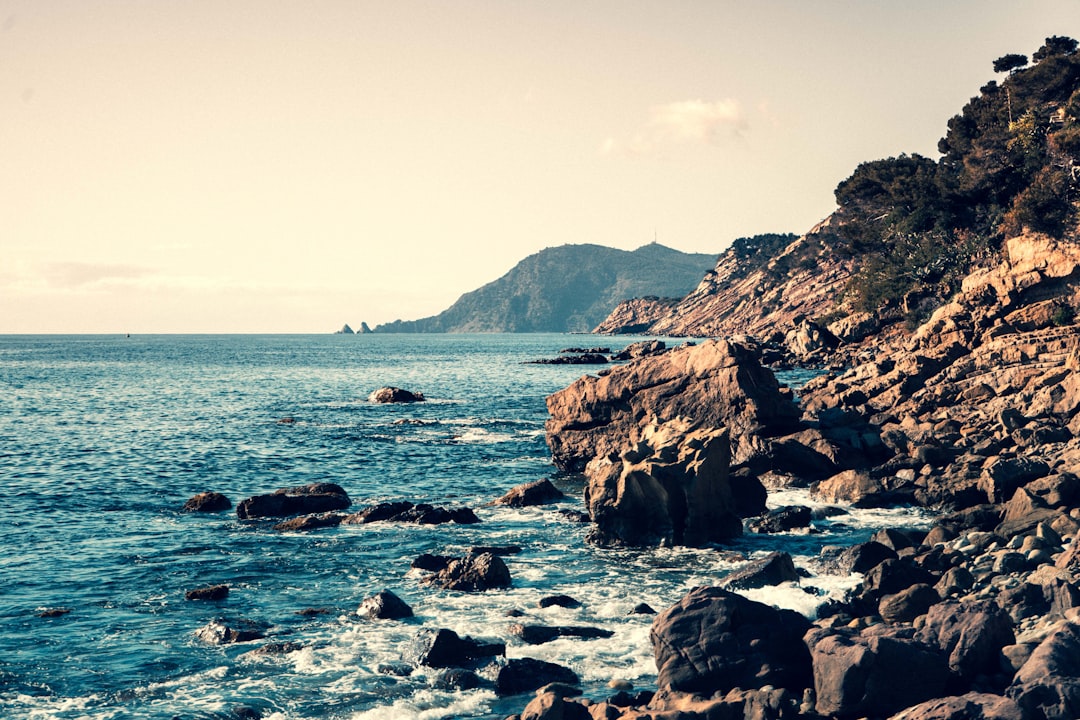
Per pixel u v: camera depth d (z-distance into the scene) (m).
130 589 33.03
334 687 24.30
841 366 150.75
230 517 45.19
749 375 53.53
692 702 21.69
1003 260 114.62
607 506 39.19
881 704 20.77
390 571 35.25
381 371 183.75
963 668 21.78
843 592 30.97
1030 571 30.64
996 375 68.00
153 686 24.44
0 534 41.31
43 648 27.11
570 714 21.12
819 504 46.47
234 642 27.36
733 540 39.84
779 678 22.53
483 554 33.66
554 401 58.88
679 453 40.56
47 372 179.38
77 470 59.34
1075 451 46.47
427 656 25.56
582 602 30.97
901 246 159.00
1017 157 126.50
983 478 43.75
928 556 32.88
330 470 59.81
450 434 77.00
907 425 56.62
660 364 55.91
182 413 95.94
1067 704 18.80
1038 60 147.62
